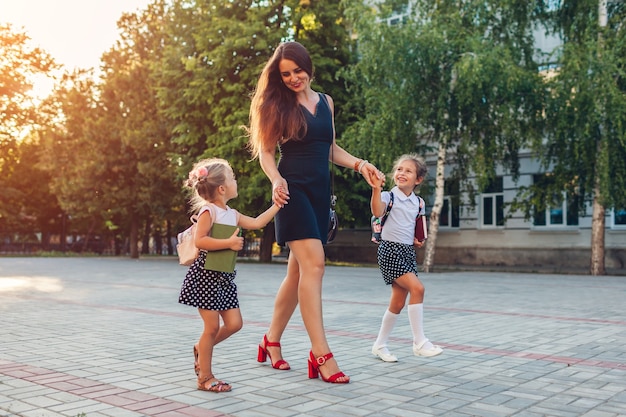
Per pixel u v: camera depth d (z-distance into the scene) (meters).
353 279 16.06
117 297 11.18
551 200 20.03
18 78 38.75
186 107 26.28
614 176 18.25
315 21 24.88
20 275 17.52
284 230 4.69
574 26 18.81
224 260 4.15
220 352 5.64
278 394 4.04
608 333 6.88
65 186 33.78
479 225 26.45
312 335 4.50
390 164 18.98
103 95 33.19
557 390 4.17
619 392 4.12
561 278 17.05
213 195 4.23
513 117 18.45
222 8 25.72
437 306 9.79
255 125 4.83
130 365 5.04
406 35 18.34
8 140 39.50
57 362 5.17
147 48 34.59
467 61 17.27
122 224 39.34
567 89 17.88
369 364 5.07
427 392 4.10
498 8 19.44
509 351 5.71
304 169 4.72
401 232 5.28
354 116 24.58
